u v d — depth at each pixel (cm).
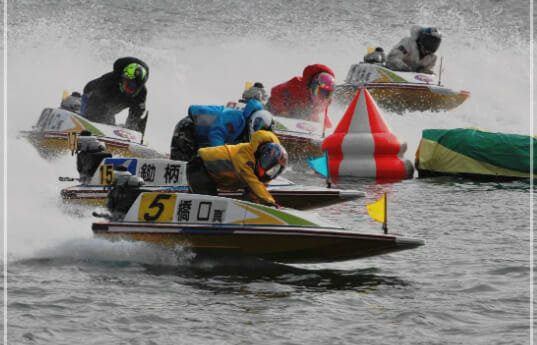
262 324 2566
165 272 3244
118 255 3450
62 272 3192
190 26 13538
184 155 4366
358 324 2578
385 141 6131
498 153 5991
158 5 15338
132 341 2388
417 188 5538
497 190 5447
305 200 4412
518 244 3781
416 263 3450
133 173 4300
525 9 15800
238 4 15600
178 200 3406
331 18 14500
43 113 6184
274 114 6625
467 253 3606
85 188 4388
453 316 2667
